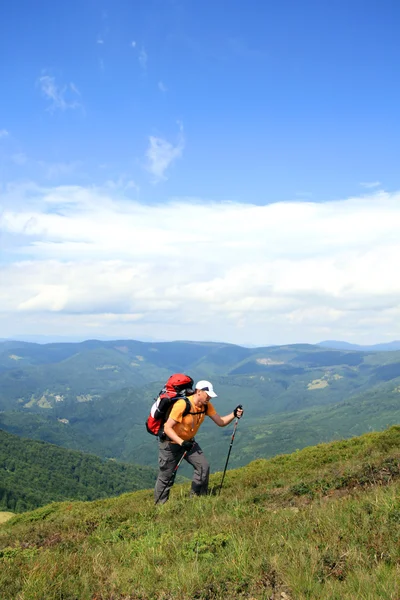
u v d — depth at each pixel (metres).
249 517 8.35
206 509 9.59
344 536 6.34
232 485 13.88
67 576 6.66
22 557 7.99
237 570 5.91
